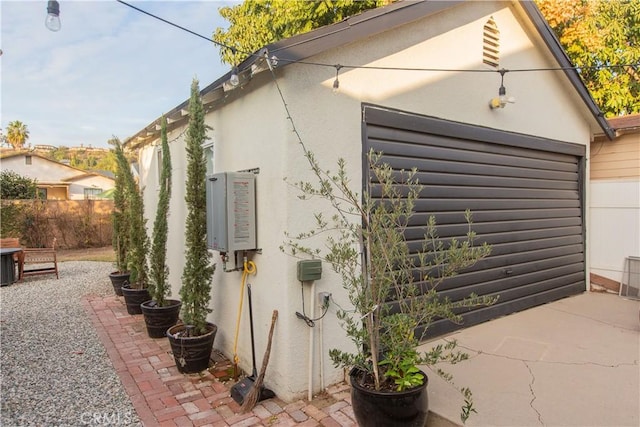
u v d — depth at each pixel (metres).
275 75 3.24
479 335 4.41
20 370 3.97
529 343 4.14
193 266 4.07
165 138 5.18
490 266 5.06
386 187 2.65
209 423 2.91
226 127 4.29
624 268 6.39
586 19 9.82
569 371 3.43
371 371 2.69
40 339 4.92
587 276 6.74
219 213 3.60
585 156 6.67
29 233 14.70
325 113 3.42
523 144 5.47
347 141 3.57
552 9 9.79
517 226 5.47
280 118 3.27
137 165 9.08
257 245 3.65
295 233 3.25
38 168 30.03
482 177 4.97
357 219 3.62
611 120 6.80
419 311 2.69
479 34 4.82
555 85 6.02
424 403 2.50
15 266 9.55
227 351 4.30
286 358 3.24
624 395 2.97
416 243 4.17
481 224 4.94
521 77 5.43
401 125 3.99
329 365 3.44
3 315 6.05
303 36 3.13
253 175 3.63
